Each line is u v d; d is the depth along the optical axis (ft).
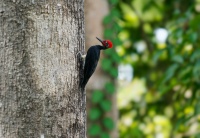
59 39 23.40
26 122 22.35
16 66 22.56
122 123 60.18
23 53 22.63
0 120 22.31
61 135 23.03
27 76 22.56
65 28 23.70
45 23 23.07
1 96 22.43
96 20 44.91
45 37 23.03
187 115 40.42
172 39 45.42
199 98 41.78
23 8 22.77
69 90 23.63
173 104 57.16
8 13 22.71
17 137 22.21
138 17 61.62
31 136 22.34
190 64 40.98
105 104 43.37
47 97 22.77
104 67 43.55
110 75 44.24
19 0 22.75
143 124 59.82
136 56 62.49
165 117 59.16
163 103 58.80
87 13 44.86
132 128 58.23
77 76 24.25
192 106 43.83
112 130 43.83
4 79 22.49
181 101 46.73
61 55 23.41
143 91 61.05
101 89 43.75
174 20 48.85
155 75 60.29
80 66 24.54
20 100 22.41
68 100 23.54
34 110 22.49
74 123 23.72
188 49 46.29
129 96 61.26
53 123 22.77
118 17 46.75
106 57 44.11
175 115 57.21
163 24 61.77
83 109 24.61
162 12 61.57
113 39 44.68
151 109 59.36
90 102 43.55
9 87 22.45
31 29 22.79
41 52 22.86
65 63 23.56
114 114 44.24
